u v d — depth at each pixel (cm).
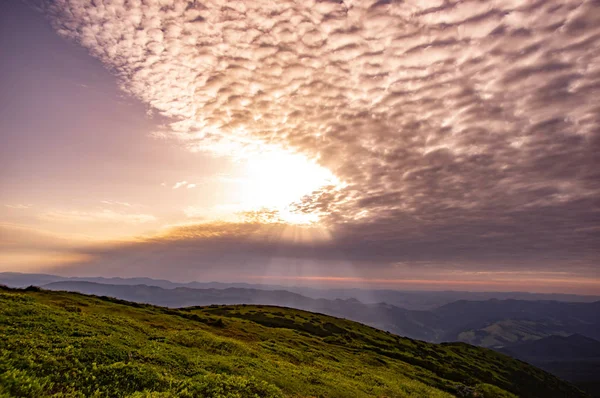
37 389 1648
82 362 2167
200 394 2055
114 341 2767
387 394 4047
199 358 3019
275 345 5403
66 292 5797
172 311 6700
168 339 3531
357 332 11662
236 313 11200
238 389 2295
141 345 2917
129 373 2117
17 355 1958
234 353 3744
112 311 4956
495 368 12725
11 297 3388
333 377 4069
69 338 2552
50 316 3009
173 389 2050
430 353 11481
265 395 2367
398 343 11475
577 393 13675
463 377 8538
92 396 1761
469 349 14950
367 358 7200
